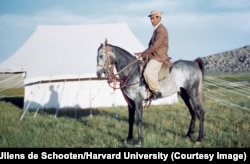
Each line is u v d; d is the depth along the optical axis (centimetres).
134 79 783
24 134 923
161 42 782
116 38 1705
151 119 1105
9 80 1677
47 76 1479
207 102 1639
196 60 874
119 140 833
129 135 825
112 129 953
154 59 782
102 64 780
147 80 773
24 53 1653
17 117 1248
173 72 813
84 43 1691
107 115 1248
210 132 896
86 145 786
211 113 1245
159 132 895
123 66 791
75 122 1106
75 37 1741
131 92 787
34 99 1505
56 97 1523
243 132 902
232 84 2145
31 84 1500
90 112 1269
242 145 779
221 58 5888
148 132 888
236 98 1808
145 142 770
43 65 1545
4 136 902
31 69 1524
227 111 1302
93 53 1616
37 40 1745
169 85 806
